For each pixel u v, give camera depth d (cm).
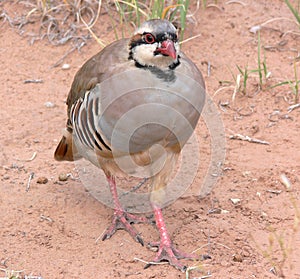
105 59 1010
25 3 1647
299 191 1159
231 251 1020
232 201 1138
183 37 1560
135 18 1586
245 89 1419
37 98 1436
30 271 986
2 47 1571
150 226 1091
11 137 1324
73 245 1042
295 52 1530
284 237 1046
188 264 997
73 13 1611
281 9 1625
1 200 1140
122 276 974
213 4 1625
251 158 1250
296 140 1295
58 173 1223
